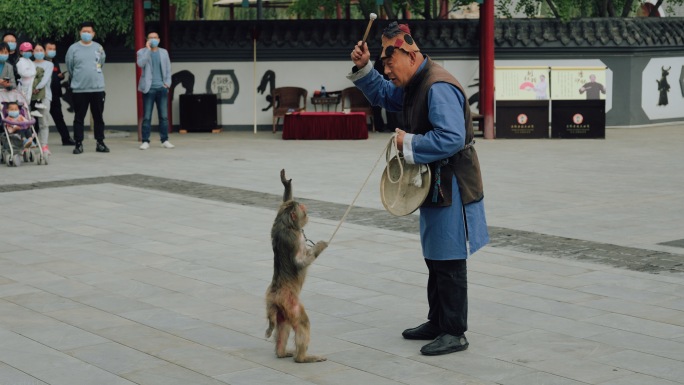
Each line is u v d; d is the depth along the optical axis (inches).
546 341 237.3
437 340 230.1
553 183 526.3
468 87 845.8
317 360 222.5
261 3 967.6
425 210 229.6
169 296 287.6
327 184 522.6
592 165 604.4
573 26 844.0
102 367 219.9
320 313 266.8
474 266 323.6
